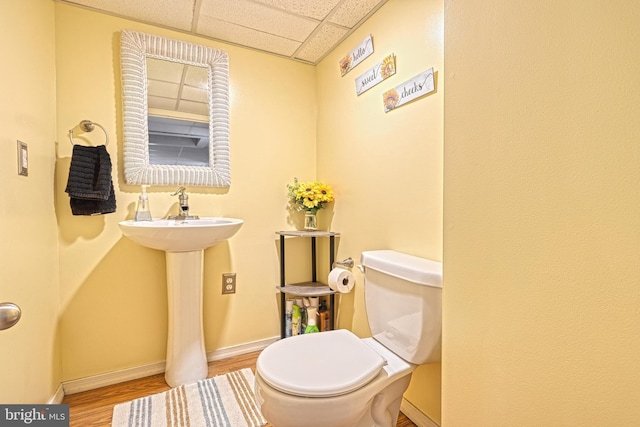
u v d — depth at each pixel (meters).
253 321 1.96
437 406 1.21
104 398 1.46
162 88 1.69
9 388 0.97
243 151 1.90
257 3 1.49
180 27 1.68
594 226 0.55
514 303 0.68
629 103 0.51
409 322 1.10
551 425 0.62
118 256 1.60
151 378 1.64
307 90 2.11
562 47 0.59
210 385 1.56
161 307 1.71
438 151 1.20
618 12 0.52
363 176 1.65
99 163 1.46
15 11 1.07
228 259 1.88
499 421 0.71
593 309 0.56
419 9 1.29
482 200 0.74
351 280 1.68
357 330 1.73
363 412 0.99
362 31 1.65
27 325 1.11
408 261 1.20
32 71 1.20
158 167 1.66
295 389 0.89
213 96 1.79
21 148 1.08
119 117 1.60
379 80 1.52
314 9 1.53
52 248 1.38
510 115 0.68
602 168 0.54
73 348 1.50
